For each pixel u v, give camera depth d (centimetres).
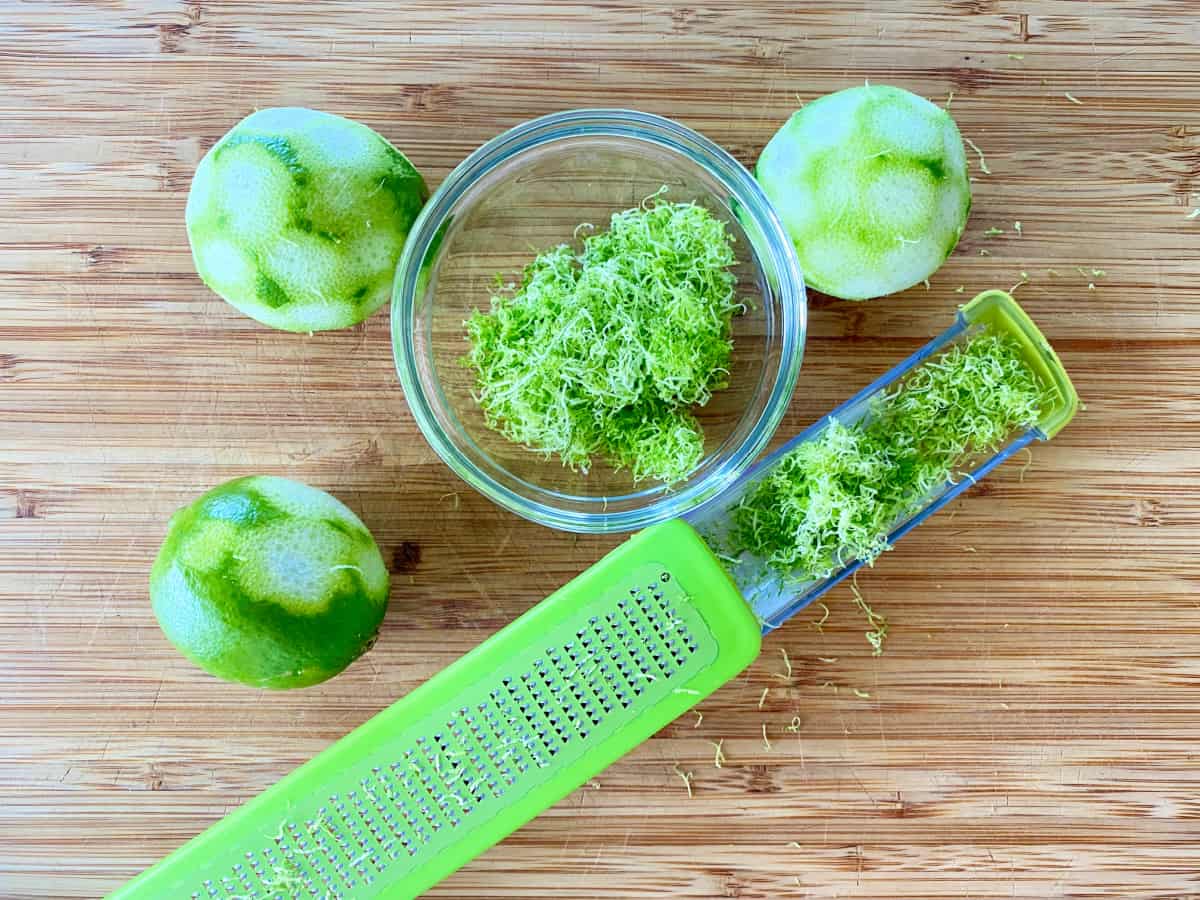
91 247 24
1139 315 25
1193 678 24
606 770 24
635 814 24
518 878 24
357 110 24
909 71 24
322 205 20
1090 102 24
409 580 24
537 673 22
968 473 23
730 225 24
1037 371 23
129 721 24
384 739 21
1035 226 24
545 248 24
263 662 20
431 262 23
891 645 24
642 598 21
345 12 24
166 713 24
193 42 24
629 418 23
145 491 24
